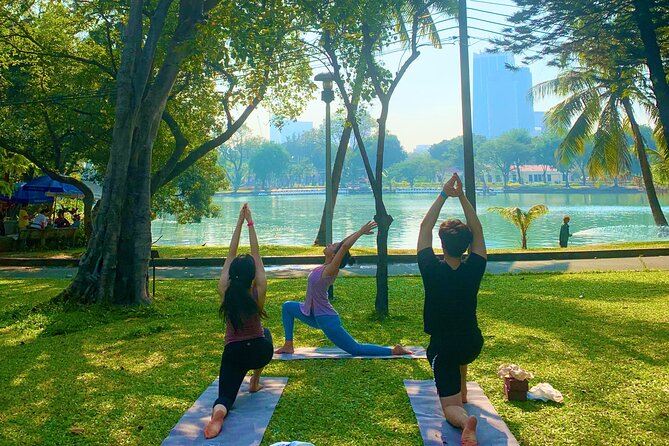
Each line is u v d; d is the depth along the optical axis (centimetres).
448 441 424
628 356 646
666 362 621
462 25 1642
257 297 510
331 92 1134
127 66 1084
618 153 3225
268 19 1124
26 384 577
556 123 3228
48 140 2414
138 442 435
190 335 802
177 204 3519
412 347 695
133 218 1095
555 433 440
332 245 666
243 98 1647
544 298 1070
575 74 2816
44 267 1900
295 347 714
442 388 436
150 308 1013
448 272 429
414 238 3406
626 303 994
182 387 560
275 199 10588
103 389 558
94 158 2414
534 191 10988
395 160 14988
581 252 1936
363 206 7381
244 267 496
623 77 1312
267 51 1273
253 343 482
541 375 581
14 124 2278
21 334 829
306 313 661
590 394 525
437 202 461
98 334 825
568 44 1200
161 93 1132
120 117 1080
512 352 667
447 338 429
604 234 3303
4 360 674
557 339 729
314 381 570
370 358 647
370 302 1076
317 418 477
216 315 967
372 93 988
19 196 2645
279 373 598
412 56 970
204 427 457
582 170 11250
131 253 1085
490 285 1277
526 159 12450
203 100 1978
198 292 1265
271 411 488
